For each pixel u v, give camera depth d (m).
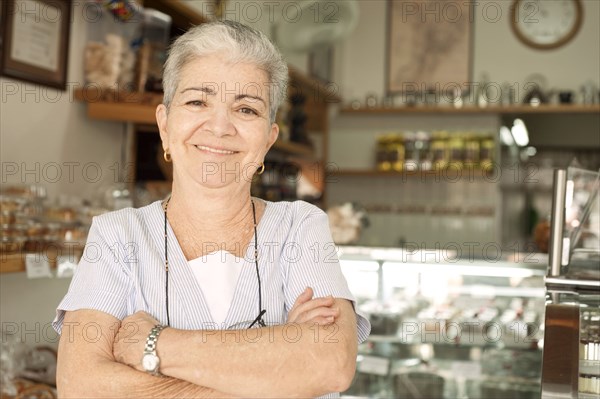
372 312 2.87
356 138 6.40
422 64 6.41
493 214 6.11
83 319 1.26
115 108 2.85
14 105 2.51
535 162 7.68
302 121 4.93
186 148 1.30
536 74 6.14
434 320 2.83
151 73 2.94
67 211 2.46
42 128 2.66
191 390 1.20
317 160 5.94
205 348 1.18
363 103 6.49
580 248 1.83
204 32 1.29
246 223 1.36
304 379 1.19
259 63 1.30
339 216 3.74
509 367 2.77
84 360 1.22
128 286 1.31
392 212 6.30
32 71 2.58
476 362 2.80
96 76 2.87
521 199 7.80
